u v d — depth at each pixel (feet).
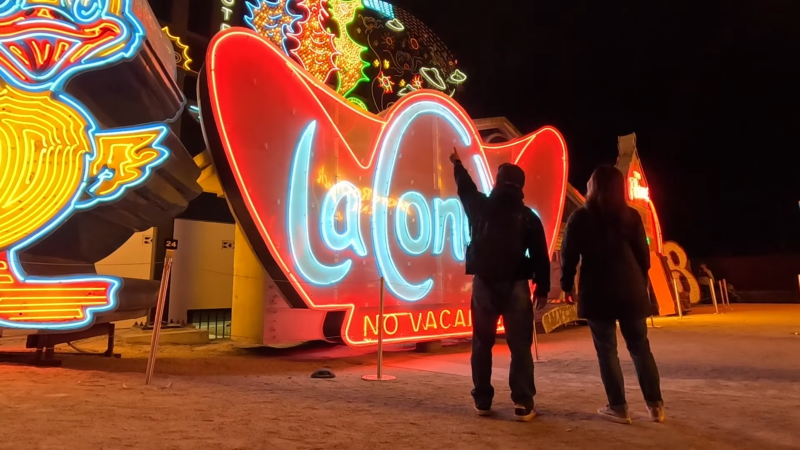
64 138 18.78
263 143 22.33
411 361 24.80
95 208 20.54
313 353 27.78
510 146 35.47
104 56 19.53
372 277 26.20
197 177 25.59
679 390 17.46
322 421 12.48
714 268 92.17
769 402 15.71
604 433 12.16
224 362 23.07
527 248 13.60
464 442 11.12
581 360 24.81
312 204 23.85
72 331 18.84
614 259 13.58
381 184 27.12
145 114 25.58
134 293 21.58
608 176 13.91
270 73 22.86
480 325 13.61
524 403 13.10
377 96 48.06
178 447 10.06
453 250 30.71
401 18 50.93
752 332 35.40
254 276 28.25
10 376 16.66
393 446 10.69
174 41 40.27
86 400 13.69
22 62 18.53
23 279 18.08
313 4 42.22
